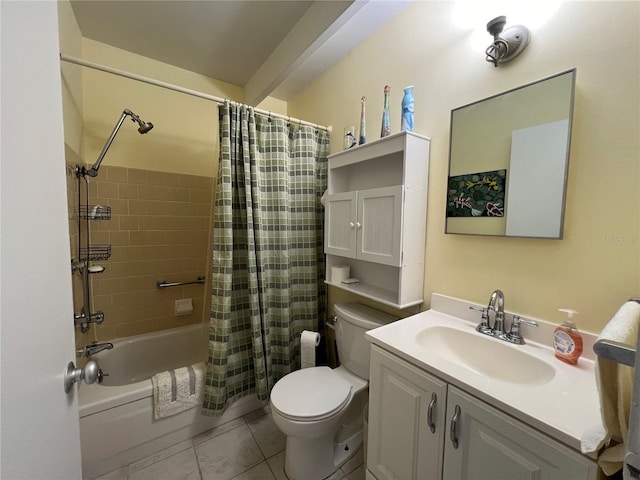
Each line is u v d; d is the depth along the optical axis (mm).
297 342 1889
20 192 425
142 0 1510
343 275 1715
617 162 802
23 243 432
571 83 868
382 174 1562
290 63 1745
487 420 717
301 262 1868
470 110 1134
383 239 1320
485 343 1034
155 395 1433
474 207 1137
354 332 1482
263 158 1698
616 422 495
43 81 528
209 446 1500
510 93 1012
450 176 1215
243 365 1715
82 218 1677
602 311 841
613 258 817
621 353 396
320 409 1183
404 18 1416
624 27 780
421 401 892
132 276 2059
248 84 2383
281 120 1708
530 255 998
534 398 689
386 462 1034
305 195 1843
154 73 2088
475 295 1165
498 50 1011
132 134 2018
